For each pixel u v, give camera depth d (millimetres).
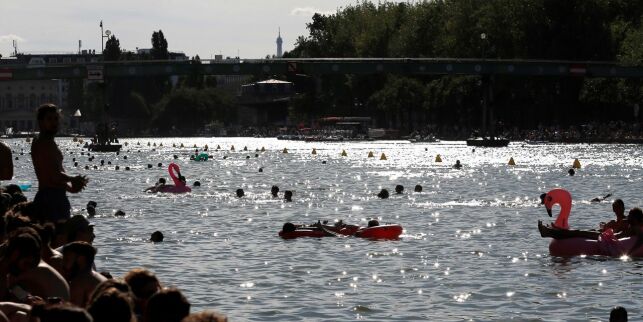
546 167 125375
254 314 32625
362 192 87062
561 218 47531
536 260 44188
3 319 21328
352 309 33344
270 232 55500
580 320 31719
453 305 34031
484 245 49438
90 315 15977
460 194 83688
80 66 196250
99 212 68125
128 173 121188
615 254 44719
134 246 49531
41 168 28812
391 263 43375
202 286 37844
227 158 169125
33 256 22516
